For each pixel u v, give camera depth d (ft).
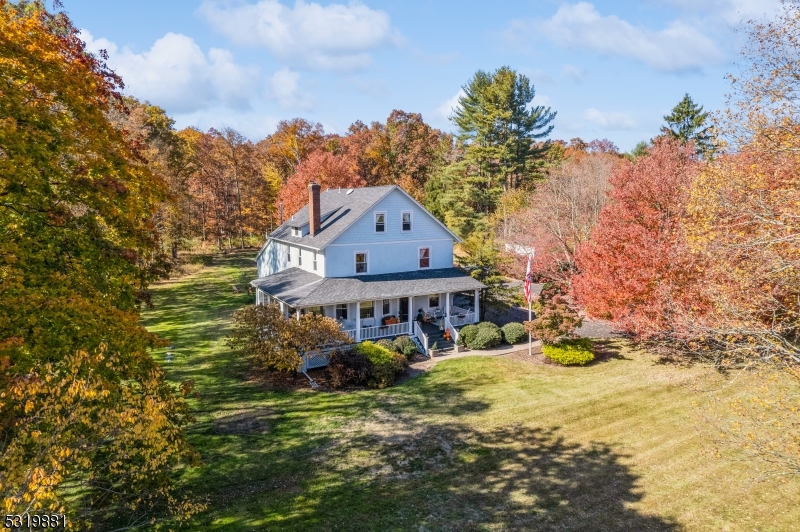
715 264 52.80
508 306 114.52
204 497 45.65
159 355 88.79
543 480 48.55
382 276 102.63
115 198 43.11
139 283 46.83
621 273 74.59
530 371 80.79
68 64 44.47
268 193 231.50
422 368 84.74
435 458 53.31
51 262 38.65
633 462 51.52
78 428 30.68
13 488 24.76
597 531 40.73
